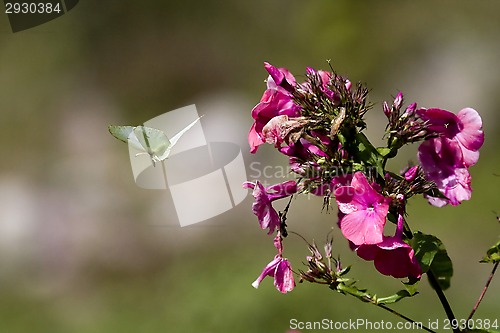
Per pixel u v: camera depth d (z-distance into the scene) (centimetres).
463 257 1170
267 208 395
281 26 1783
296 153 395
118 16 1881
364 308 930
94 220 1384
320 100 390
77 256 1318
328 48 1695
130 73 1838
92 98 1800
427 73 1619
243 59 1794
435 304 973
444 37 1650
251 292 1001
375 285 998
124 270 1274
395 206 386
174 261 1259
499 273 1098
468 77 1592
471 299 1008
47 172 1565
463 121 395
